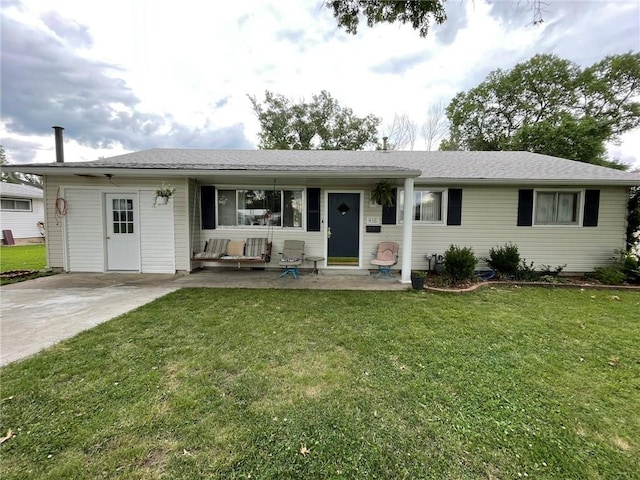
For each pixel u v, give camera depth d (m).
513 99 20.78
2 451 1.70
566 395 2.34
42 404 2.13
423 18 4.60
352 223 7.91
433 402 2.23
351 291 5.66
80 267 7.31
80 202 7.18
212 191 7.80
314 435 1.87
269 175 6.02
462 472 1.62
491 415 2.09
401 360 2.90
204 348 3.11
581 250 7.45
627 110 19.06
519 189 7.43
